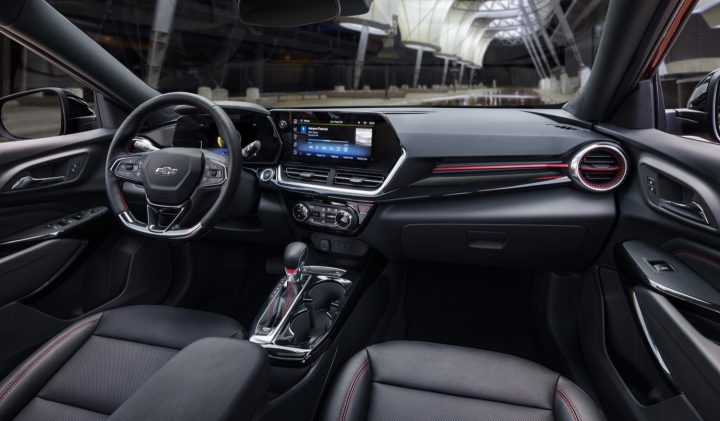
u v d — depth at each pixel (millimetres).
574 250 1521
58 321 1572
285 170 1783
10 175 1520
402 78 11070
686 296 964
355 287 1609
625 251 1245
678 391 943
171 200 1247
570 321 1669
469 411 870
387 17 8609
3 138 1832
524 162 1477
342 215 1657
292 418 1262
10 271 1446
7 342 1429
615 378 1306
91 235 1729
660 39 1165
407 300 2117
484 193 1536
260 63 18703
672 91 1389
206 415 559
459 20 11367
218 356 705
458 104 1841
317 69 17891
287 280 1434
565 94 1678
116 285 1798
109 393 927
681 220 1128
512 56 6520
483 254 1630
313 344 1350
